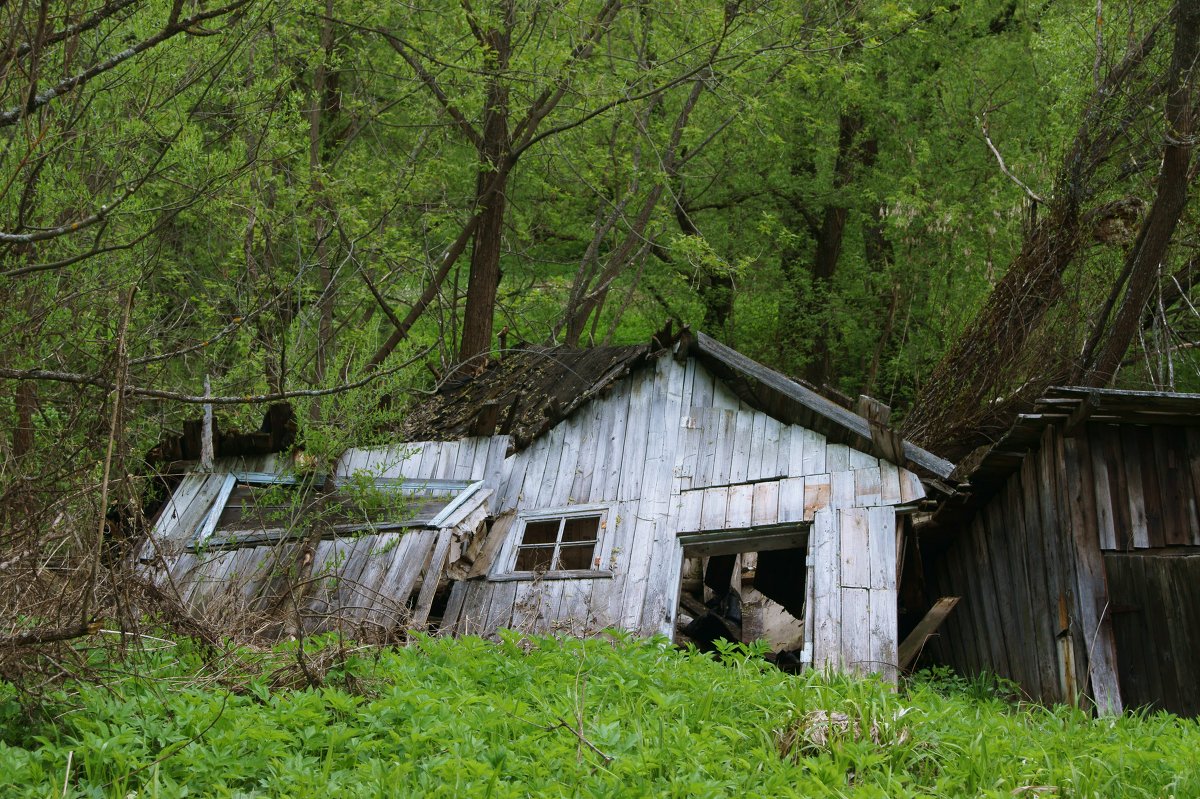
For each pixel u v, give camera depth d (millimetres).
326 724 5938
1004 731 6559
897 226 19953
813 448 10023
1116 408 8508
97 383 6125
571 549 11203
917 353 20125
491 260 17344
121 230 9180
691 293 23609
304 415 11062
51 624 5434
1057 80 15375
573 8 15523
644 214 20031
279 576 10109
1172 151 11406
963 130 21938
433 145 19406
